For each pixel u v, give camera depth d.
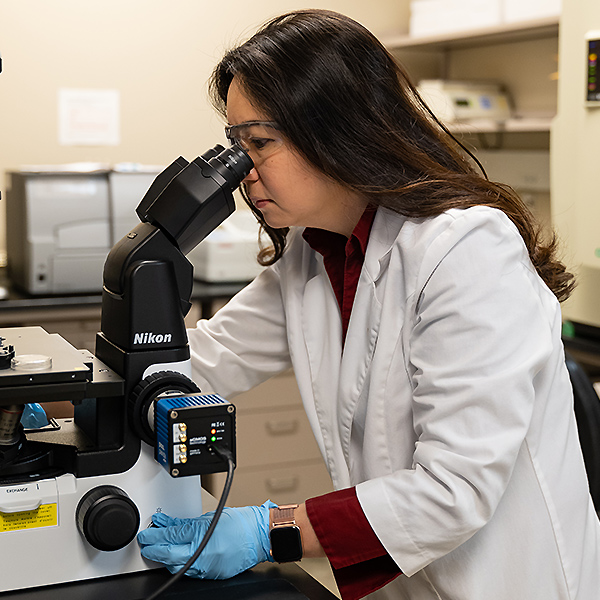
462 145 1.21
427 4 3.57
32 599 0.87
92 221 2.86
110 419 0.93
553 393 1.11
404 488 0.95
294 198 1.06
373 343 1.12
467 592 1.07
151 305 0.94
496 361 0.94
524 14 3.11
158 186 1.00
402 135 1.07
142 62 3.46
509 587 1.08
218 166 0.97
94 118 3.41
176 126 3.55
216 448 0.87
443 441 0.94
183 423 0.85
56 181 2.80
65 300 2.76
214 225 1.00
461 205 1.04
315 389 1.23
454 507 0.92
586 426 1.56
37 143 3.34
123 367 0.93
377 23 3.89
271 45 1.00
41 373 0.85
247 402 2.95
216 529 0.93
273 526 0.95
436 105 3.33
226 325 1.37
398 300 1.09
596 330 2.61
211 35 3.55
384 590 1.19
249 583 0.93
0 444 0.89
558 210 2.61
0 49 3.22
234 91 1.03
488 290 0.96
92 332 2.81
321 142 1.00
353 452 1.18
